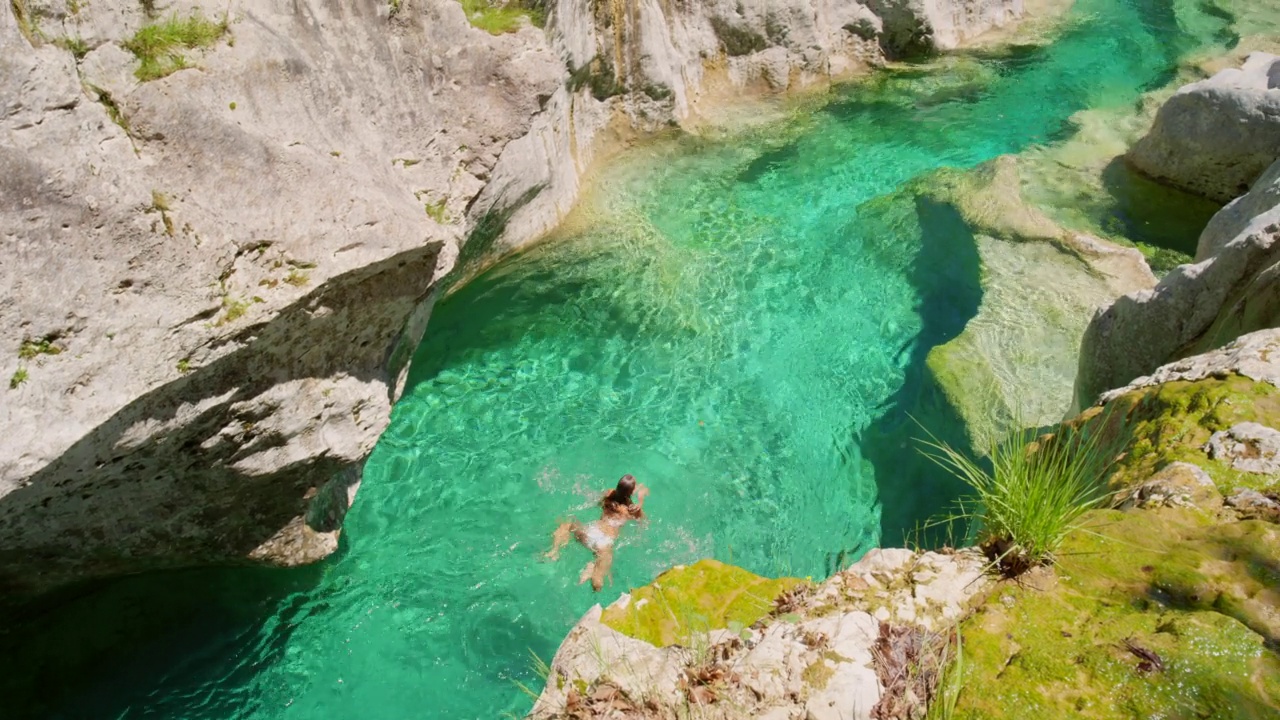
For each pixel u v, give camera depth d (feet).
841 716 11.25
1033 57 44.65
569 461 25.25
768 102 39.32
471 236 26.11
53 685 19.57
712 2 36.27
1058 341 27.43
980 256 31.24
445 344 28.09
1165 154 34.47
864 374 28.40
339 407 19.11
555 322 29.01
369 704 20.08
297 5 18.57
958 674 11.17
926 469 24.85
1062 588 12.38
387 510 23.84
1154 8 49.67
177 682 20.18
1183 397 15.39
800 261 32.12
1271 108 31.09
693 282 30.78
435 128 21.98
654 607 13.32
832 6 40.75
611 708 11.70
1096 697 10.78
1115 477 14.89
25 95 13.74
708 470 25.34
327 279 16.94
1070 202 34.35
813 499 24.86
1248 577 11.90
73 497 15.40
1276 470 13.39
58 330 13.94
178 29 16.19
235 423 17.01
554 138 29.30
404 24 21.01
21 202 13.67
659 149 35.19
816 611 12.72
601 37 31.32
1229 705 10.39
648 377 27.81
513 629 21.53
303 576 22.34
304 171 17.21
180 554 18.98
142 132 15.39
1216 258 18.90
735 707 11.51
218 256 15.58
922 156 37.47
